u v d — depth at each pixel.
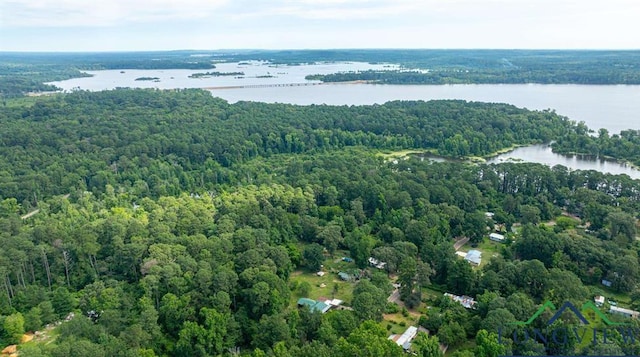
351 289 159.00
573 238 169.12
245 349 130.12
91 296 143.62
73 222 193.38
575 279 142.00
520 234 183.38
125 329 127.19
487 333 118.19
